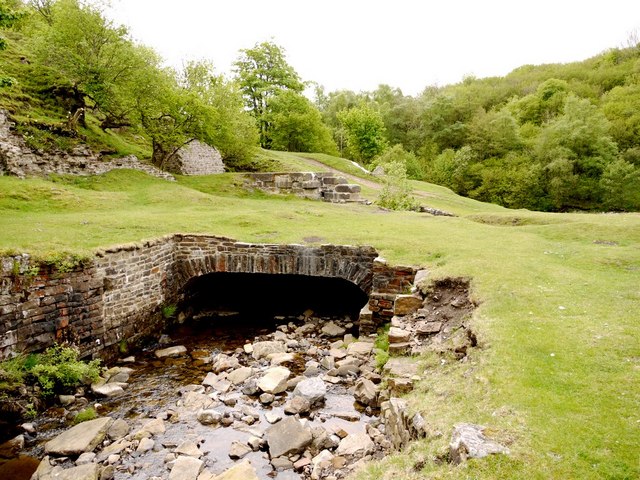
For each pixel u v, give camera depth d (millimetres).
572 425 4102
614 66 75688
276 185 23453
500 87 82688
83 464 6027
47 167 19000
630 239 12930
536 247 12312
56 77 24750
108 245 10164
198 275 12945
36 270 8219
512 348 5820
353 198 23922
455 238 13273
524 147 58500
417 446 4391
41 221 12680
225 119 26969
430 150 65938
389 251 11641
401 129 74125
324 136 53969
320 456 5934
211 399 8055
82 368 8336
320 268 12258
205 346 11008
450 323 7930
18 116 19922
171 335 11883
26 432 7047
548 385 4883
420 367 6750
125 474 5961
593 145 49531
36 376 7895
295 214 17234
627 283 8852
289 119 47156
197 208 17766
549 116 64812
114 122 24078
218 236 12758
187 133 24922
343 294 15219
